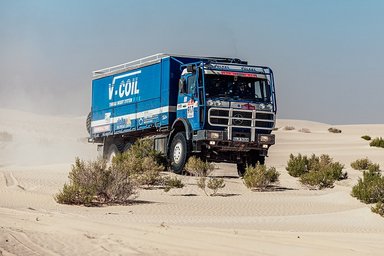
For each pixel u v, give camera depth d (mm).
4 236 13938
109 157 39500
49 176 32625
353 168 41719
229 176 35469
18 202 23484
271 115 32094
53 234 14844
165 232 15828
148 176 29875
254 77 31875
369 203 25344
